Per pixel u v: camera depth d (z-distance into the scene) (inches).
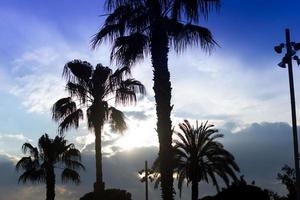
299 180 852.0
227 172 2010.3
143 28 810.8
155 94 757.3
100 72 1406.3
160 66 765.3
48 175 1903.3
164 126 740.0
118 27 811.4
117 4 815.7
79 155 1925.4
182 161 2055.9
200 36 808.9
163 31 776.9
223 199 1927.9
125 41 787.4
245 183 2007.9
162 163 735.1
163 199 727.1
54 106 1407.5
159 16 797.2
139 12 810.8
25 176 1905.8
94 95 1401.3
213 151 2030.0
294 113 864.9
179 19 804.0
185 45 813.2
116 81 1376.7
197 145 2044.8
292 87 869.2
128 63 799.1
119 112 1417.3
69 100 1411.2
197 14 794.8
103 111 1382.9
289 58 867.4
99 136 1379.2
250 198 1903.3
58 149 1905.8
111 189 1839.3
